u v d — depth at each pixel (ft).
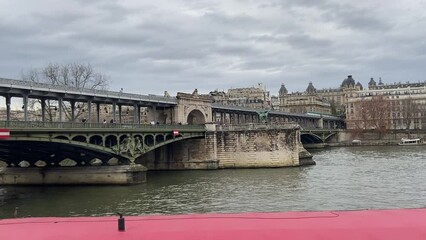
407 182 148.25
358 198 119.03
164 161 240.73
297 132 225.76
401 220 27.96
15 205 121.49
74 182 165.48
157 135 196.03
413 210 31.04
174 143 239.91
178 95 259.39
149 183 169.07
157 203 120.67
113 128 162.50
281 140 226.58
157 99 239.30
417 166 203.72
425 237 25.81
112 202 123.65
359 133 498.69
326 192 131.03
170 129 203.21
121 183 162.30
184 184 163.84
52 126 137.28
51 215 106.93
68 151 159.02
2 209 115.55
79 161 173.58
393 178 160.15
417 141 453.99
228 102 634.84
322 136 443.32
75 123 147.74
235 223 27.53
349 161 248.73
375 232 26.14
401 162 228.43
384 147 407.85
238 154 231.91
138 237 25.23
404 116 627.87
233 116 399.44
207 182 169.07
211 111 294.25
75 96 178.81
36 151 155.33
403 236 25.86
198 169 233.55
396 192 127.85
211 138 233.35
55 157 169.58
